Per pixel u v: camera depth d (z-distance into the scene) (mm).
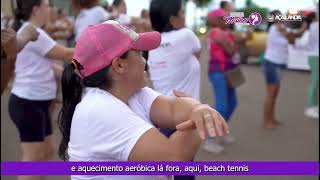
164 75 2932
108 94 1288
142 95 1415
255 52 11898
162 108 1347
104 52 1254
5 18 2707
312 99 6633
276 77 5629
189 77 2959
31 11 2887
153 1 2943
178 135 1180
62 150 1467
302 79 10141
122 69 1275
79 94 1390
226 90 4543
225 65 4520
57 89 3334
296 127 6062
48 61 3082
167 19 2879
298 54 11070
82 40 1289
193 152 1188
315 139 5477
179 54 2885
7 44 2314
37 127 3100
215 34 4422
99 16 4125
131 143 1201
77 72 1324
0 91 2396
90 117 1238
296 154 4871
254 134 5715
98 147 1233
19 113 3057
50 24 4082
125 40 1260
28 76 3012
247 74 10930
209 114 1138
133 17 4742
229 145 5195
